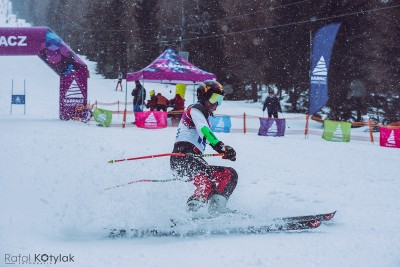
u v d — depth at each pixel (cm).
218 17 4594
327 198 662
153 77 2045
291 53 3381
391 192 720
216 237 441
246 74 4259
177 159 468
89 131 1642
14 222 460
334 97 2719
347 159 1175
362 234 454
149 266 342
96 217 466
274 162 1063
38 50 2175
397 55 2619
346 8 2747
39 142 1212
